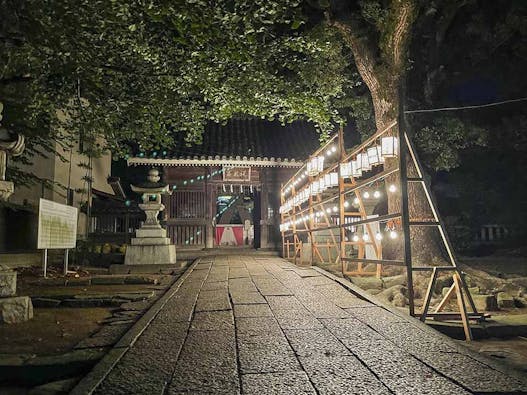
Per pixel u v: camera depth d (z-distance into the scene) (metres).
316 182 12.11
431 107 14.37
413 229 11.19
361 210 10.16
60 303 7.23
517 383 3.05
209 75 8.87
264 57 9.23
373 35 11.41
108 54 8.39
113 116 9.84
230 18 7.17
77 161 18.52
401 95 6.37
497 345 5.24
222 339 4.43
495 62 17.72
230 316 5.57
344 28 11.37
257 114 10.33
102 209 18.75
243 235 25.94
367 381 3.15
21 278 10.55
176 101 9.93
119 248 16.42
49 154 16.00
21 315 5.94
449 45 15.03
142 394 2.96
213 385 3.11
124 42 7.91
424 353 3.83
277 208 20.70
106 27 7.31
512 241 20.41
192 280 9.89
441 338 4.35
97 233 18.31
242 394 2.93
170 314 5.82
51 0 6.71
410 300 5.80
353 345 4.12
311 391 2.97
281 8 7.31
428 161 13.72
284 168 20.86
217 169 20.48
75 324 5.76
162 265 13.43
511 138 18.45
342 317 5.42
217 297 7.14
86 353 4.07
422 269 5.92
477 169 20.91
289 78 13.23
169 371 3.44
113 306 7.25
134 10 7.03
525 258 16.67
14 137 6.39
